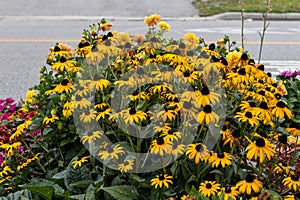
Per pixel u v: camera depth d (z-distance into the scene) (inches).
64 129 110.0
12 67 282.5
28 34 366.6
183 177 97.3
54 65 110.4
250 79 101.0
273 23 400.5
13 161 115.8
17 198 99.2
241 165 100.8
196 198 83.7
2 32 374.0
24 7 453.1
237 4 447.5
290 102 167.6
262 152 88.3
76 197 93.2
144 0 472.1
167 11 437.7
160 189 92.6
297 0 458.0
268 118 94.7
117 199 90.1
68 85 107.5
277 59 295.4
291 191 99.0
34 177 114.4
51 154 113.7
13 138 113.3
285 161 108.6
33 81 258.4
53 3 465.7
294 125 102.6
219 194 86.7
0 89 245.6
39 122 112.0
